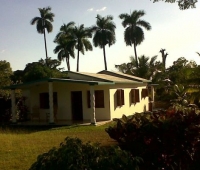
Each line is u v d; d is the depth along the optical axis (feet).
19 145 37.40
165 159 19.56
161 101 117.91
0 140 40.40
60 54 187.11
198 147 19.85
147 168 19.48
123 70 168.86
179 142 19.42
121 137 19.89
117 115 73.15
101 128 55.57
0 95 80.33
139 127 19.76
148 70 143.43
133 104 86.43
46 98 73.87
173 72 128.88
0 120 74.54
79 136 45.98
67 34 193.88
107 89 68.85
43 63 180.65
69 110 71.00
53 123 63.05
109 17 182.29
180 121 19.47
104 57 182.70
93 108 61.00
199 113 20.52
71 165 13.20
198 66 59.93
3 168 27.14
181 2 35.76
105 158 13.78
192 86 60.13
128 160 14.29
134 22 178.50
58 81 63.16
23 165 28.04
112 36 180.86
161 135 19.30
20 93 79.82
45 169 13.50
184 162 19.88
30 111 75.41
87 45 186.19
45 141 40.63
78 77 72.95
